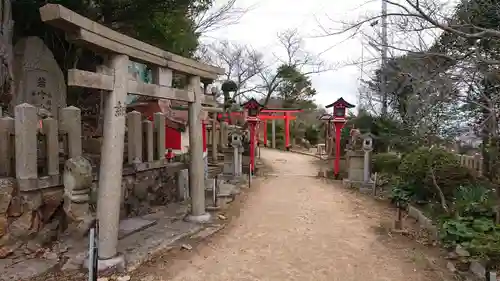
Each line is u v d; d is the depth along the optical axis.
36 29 8.93
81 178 4.91
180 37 11.88
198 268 4.69
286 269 4.75
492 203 5.60
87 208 5.10
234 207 8.21
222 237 5.98
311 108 33.44
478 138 8.48
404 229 6.42
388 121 12.91
